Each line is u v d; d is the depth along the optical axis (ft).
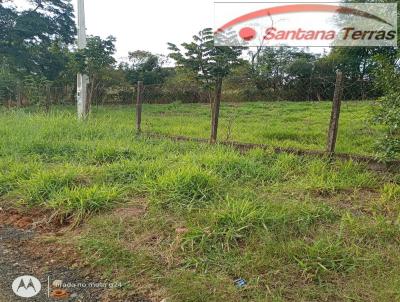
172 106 44.55
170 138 21.75
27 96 41.55
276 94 45.73
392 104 14.25
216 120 19.92
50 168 16.31
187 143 20.03
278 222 10.87
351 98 28.73
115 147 18.90
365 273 8.93
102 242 10.39
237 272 9.03
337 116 16.53
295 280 8.74
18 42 67.26
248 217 10.81
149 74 59.88
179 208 11.98
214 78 29.37
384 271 9.00
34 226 11.95
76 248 10.41
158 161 16.28
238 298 8.19
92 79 41.27
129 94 52.03
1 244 10.94
